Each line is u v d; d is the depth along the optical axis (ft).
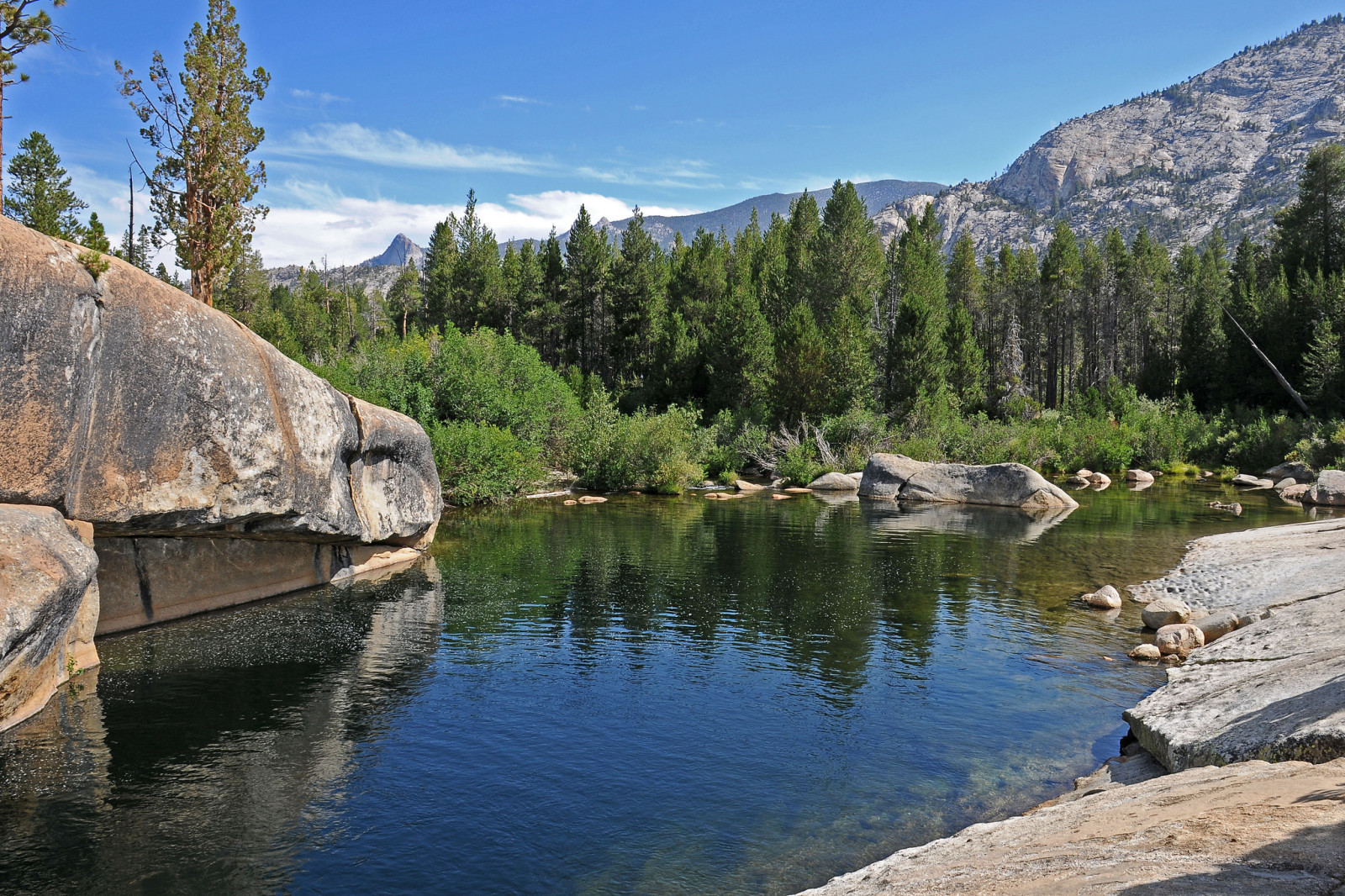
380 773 30.30
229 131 77.05
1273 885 12.86
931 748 33.06
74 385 38.11
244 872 23.58
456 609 54.95
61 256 37.91
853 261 233.55
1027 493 118.83
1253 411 191.21
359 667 42.75
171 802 27.84
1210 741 26.48
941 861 20.57
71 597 35.01
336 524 57.98
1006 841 20.72
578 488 138.92
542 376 144.97
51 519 36.42
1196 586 60.95
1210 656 39.65
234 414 47.44
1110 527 96.12
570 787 29.43
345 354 146.82
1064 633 50.26
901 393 192.34
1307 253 227.40
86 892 22.39
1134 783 27.07
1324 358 173.17
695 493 136.77
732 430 172.35
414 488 71.51
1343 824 14.99
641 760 31.78
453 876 23.57
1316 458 146.51
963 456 171.12
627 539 85.61
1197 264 303.27
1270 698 28.48
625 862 24.35
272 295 334.85
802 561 73.41
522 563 71.36
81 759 30.94
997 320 295.89
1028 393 264.93
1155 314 302.04
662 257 289.53
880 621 52.95
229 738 33.32
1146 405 215.51
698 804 28.17
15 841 24.99
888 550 79.97
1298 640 36.94
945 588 62.69
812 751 32.68
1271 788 18.72
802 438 171.53
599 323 277.44
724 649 46.73
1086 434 177.37
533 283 269.44
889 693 39.58
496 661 44.01
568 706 37.55
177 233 77.30
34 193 124.47
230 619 51.47
